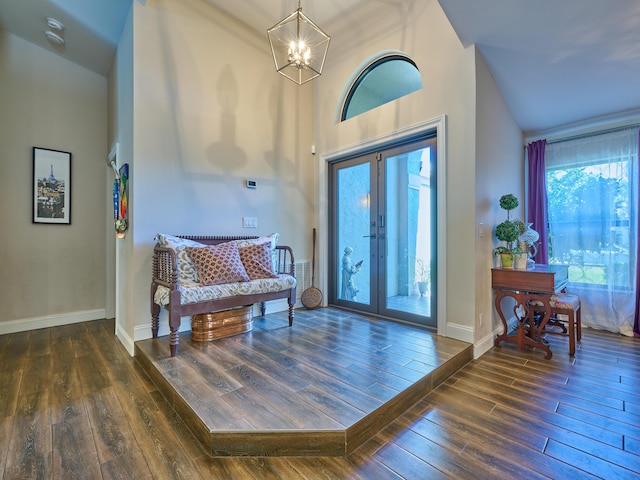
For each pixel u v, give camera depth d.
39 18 3.08
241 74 3.44
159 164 2.84
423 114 3.00
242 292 2.77
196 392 1.83
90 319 3.89
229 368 2.16
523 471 1.37
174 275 2.38
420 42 3.02
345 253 4.00
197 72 3.09
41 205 3.57
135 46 2.69
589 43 2.39
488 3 2.10
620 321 3.35
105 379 2.24
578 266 3.64
